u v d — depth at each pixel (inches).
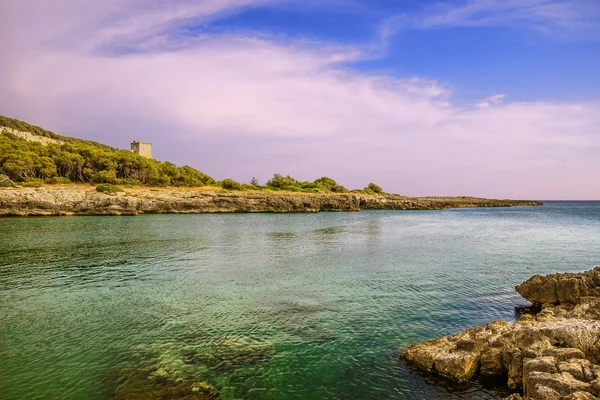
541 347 446.6
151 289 885.8
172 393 426.9
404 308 733.9
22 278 995.3
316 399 416.2
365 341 575.8
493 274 1031.6
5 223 2476.6
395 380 456.8
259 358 518.6
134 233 2005.4
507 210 5551.2
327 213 4156.0
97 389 438.0
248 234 2007.9
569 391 342.0
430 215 3983.8
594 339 448.8
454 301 778.8
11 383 455.5
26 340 587.2
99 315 704.4
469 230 2284.7
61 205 3085.6
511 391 429.1
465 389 435.2
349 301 783.1
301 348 550.6
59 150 4557.1
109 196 3289.9
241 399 416.2
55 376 471.5
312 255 1349.7
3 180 3535.9
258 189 5196.9
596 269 754.8
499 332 513.3
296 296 822.5
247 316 694.5
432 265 1161.4
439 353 480.1
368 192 6678.2
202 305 762.8
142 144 6545.3
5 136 5191.9
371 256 1326.3
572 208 6427.2
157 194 3801.7
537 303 748.6
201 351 542.0
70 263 1193.4
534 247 1545.3
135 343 573.3
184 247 1534.2
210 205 3848.4
